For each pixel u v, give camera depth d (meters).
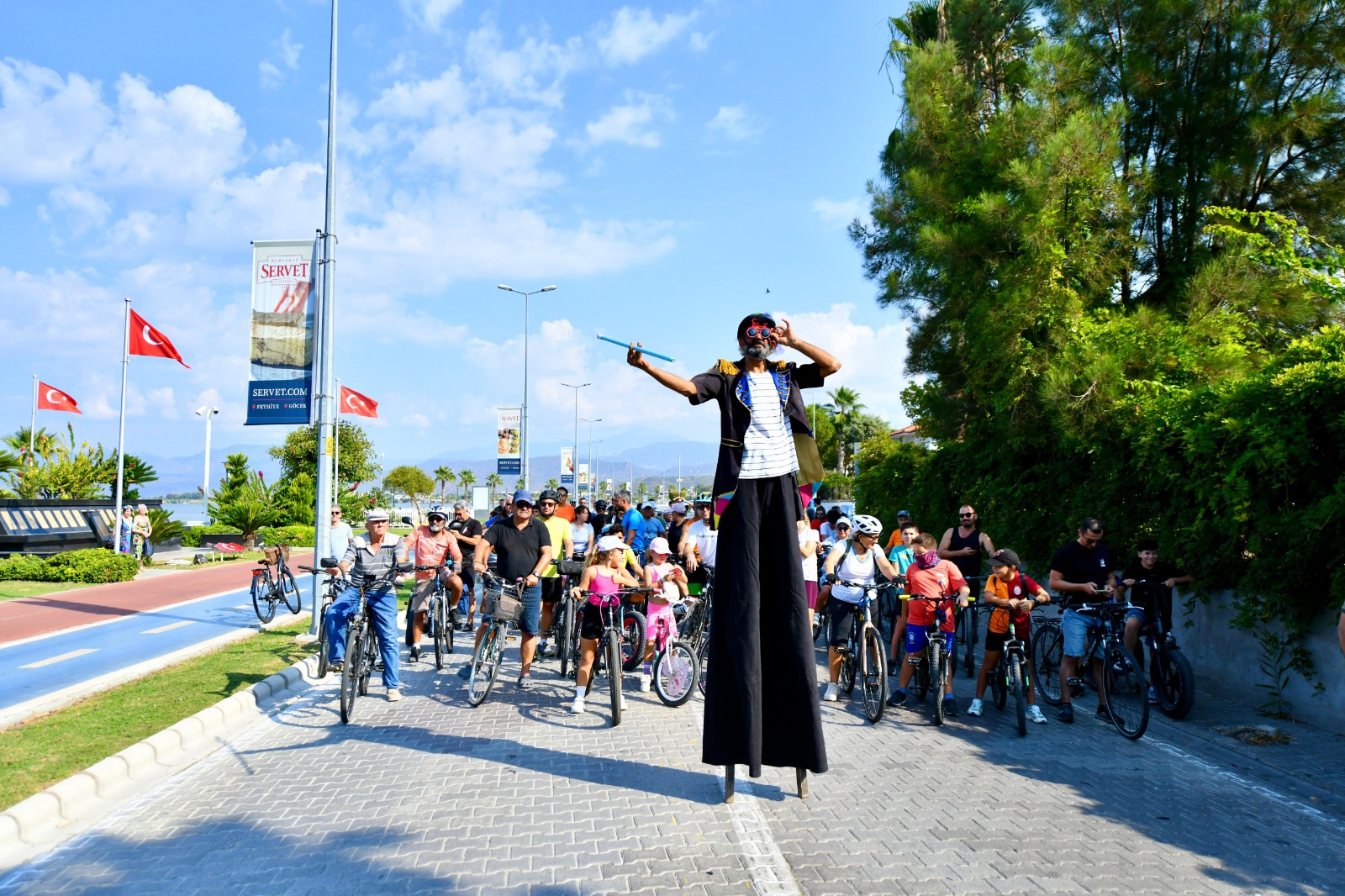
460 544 13.24
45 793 5.50
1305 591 7.52
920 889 4.24
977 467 14.52
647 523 15.95
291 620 14.87
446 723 7.80
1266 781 6.01
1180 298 11.94
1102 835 4.96
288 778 6.16
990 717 8.01
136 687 8.92
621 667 8.50
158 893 4.34
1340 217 12.56
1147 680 6.97
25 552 24.77
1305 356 8.12
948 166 13.80
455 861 4.66
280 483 46.91
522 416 46.31
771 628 5.58
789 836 4.96
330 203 13.22
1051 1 14.14
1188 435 8.42
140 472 35.53
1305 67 12.22
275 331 13.09
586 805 5.52
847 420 66.44
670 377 5.24
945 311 14.57
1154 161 13.21
